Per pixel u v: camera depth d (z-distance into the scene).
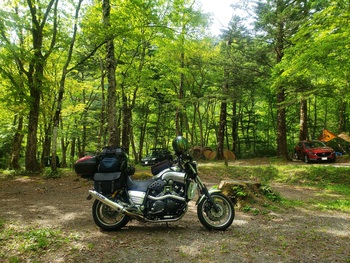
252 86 21.39
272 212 5.97
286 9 16.14
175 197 4.46
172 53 18.78
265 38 17.58
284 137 19.08
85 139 23.98
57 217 5.55
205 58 21.09
